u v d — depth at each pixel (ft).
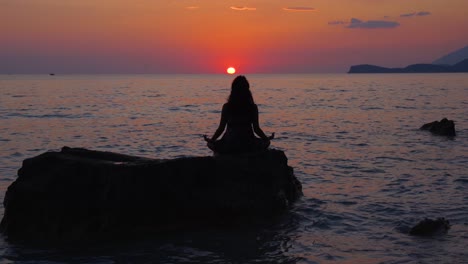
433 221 23.09
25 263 19.57
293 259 19.57
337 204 28.09
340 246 21.11
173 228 23.84
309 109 111.55
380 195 30.14
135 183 23.22
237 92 27.40
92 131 67.92
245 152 27.48
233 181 25.26
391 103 131.44
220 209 24.63
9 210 23.75
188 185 24.22
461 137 60.80
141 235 23.06
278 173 27.17
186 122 82.43
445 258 19.39
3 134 63.26
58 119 85.61
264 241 21.95
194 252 20.61
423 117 89.86
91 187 23.45
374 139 59.00
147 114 98.73
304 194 30.53
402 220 24.76
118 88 274.77
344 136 62.18
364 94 190.49
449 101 139.03
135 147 52.54
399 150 49.67
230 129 27.71
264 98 164.35
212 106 124.88
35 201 23.53
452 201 28.43
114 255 20.42
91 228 22.85
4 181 34.12
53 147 52.24
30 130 68.33
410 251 20.29
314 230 23.49
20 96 169.78
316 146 52.95
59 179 23.68
